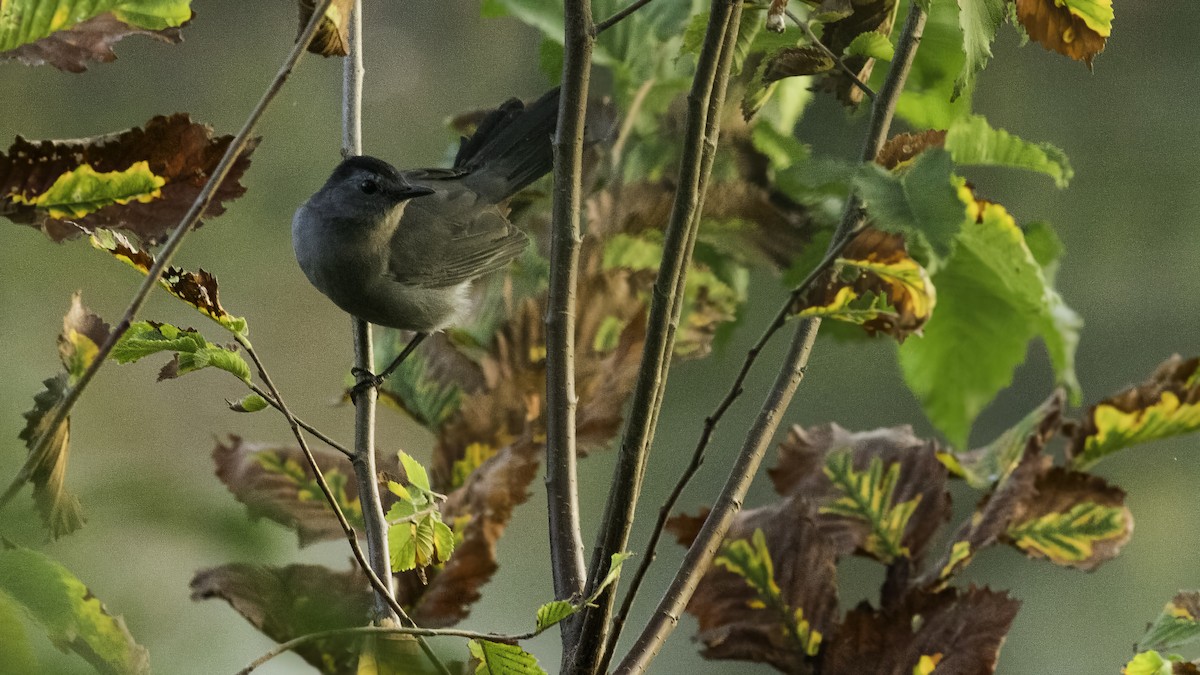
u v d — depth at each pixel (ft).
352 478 16.81
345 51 14.51
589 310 18.76
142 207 13.03
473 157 29.55
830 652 15.55
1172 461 38.75
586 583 13.03
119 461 6.77
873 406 40.29
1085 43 16.10
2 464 7.67
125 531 6.44
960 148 16.10
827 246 18.79
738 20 13.05
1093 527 15.90
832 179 13.92
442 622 16.10
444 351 20.13
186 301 13.34
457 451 18.16
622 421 17.35
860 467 17.53
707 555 14.48
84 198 12.84
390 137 53.72
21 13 12.21
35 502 8.62
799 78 22.29
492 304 22.07
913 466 17.40
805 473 17.70
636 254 19.04
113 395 7.92
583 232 19.11
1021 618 36.63
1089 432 16.42
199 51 53.62
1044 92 45.80
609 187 19.93
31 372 8.89
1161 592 36.70
